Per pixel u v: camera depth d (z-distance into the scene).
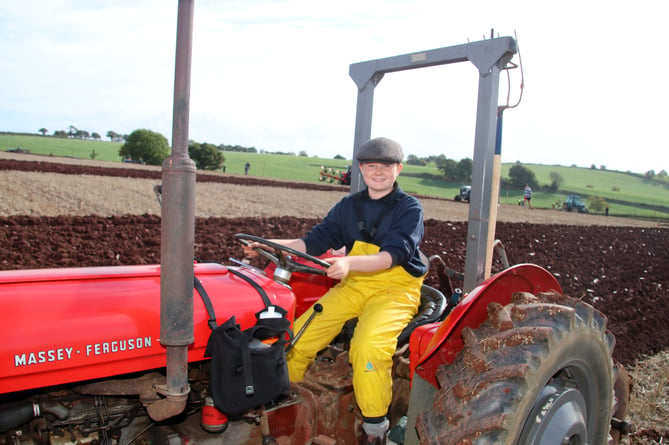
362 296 2.78
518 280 2.55
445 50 2.95
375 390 2.46
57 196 18.56
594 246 17.77
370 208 2.91
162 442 2.17
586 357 2.39
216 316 2.22
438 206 32.84
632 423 3.97
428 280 8.56
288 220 17.38
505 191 65.31
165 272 1.78
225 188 30.70
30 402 1.97
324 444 2.43
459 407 2.07
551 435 2.15
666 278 12.13
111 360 1.97
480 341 2.19
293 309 2.50
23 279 2.09
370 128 3.39
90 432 2.11
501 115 2.91
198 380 2.32
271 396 2.11
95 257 8.79
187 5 1.68
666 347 6.18
